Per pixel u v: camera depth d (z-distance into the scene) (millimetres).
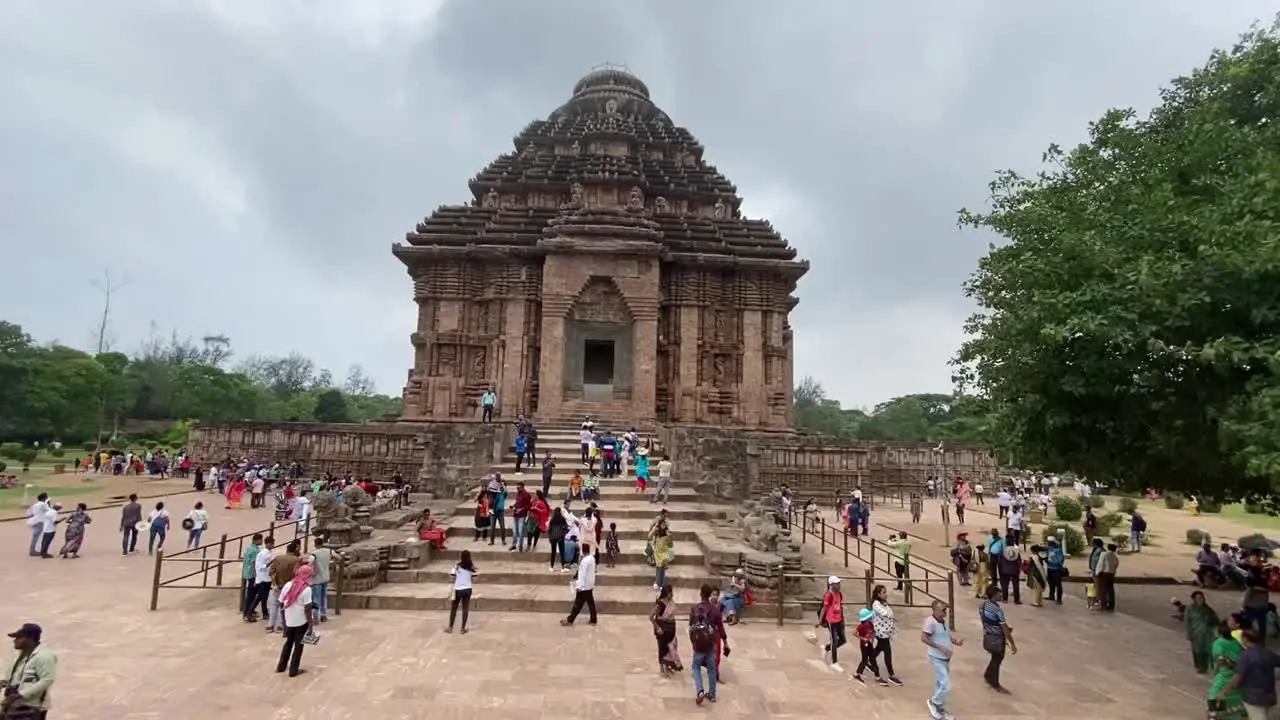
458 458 27766
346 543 17828
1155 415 13289
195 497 37062
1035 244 15391
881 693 11609
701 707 10688
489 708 10391
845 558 21531
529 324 39844
